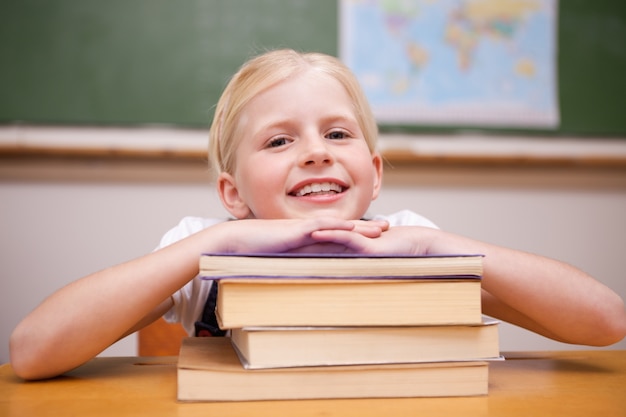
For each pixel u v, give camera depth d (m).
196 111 1.93
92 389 0.59
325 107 0.79
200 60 1.93
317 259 0.52
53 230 1.87
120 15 1.91
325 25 1.96
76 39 1.90
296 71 0.82
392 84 1.97
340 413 0.48
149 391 0.57
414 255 0.53
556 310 0.69
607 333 0.71
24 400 0.54
